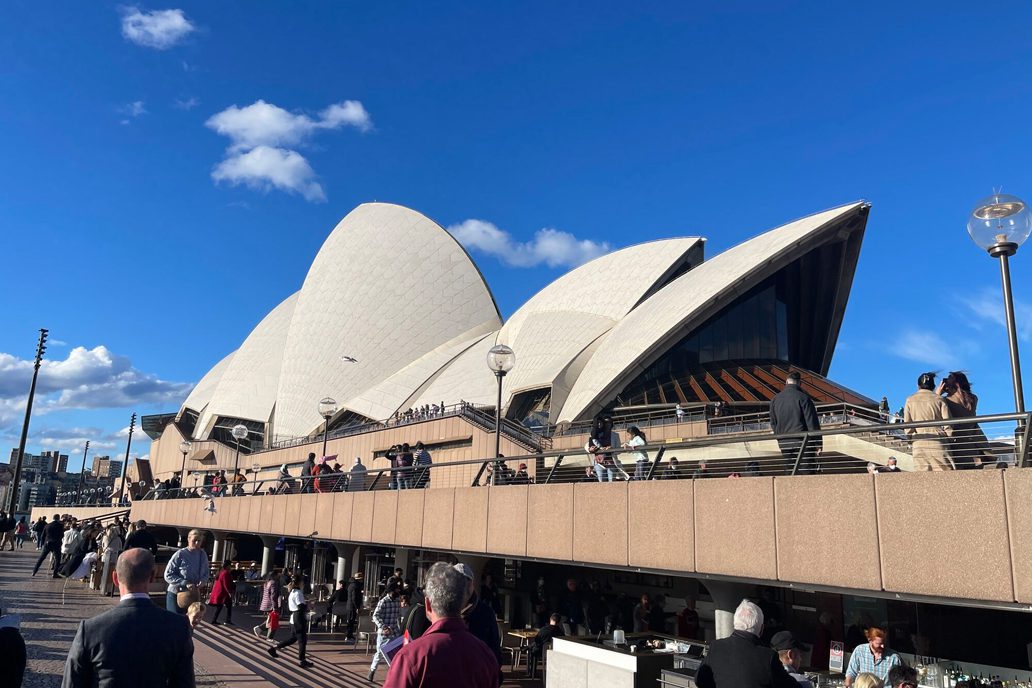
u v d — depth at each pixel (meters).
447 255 50.84
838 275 32.88
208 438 58.66
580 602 15.52
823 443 9.16
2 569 24.09
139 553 4.04
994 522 6.36
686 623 12.88
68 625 13.57
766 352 32.34
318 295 52.00
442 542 13.72
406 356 48.12
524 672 13.62
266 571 23.91
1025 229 7.20
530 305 41.69
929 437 7.44
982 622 9.39
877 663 7.01
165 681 3.83
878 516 7.19
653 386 28.41
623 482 10.08
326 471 21.28
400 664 3.17
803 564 7.75
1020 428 6.75
